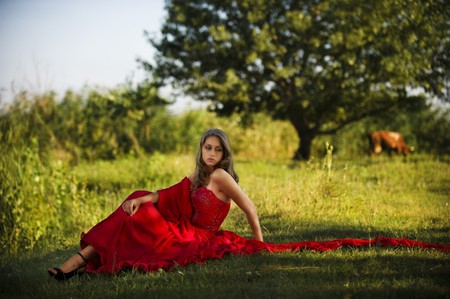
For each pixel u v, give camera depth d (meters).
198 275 4.33
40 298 4.22
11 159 8.38
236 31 17.50
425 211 7.53
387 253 4.79
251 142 20.75
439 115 19.64
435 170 12.41
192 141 20.25
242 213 7.75
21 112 10.59
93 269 4.71
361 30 14.96
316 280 4.07
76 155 17.05
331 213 7.51
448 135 19.33
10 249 6.84
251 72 17.88
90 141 18.17
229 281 4.16
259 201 8.34
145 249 4.72
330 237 6.02
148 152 19.41
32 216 7.84
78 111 18.41
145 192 5.02
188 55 17.75
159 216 4.82
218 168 5.06
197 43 17.50
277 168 14.39
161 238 4.78
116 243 4.70
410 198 8.80
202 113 21.58
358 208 7.71
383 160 15.82
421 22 13.36
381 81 16.56
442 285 3.88
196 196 5.02
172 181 11.63
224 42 17.17
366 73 16.17
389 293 3.70
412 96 17.64
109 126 18.98
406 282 3.95
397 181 10.94
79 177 12.52
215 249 4.78
